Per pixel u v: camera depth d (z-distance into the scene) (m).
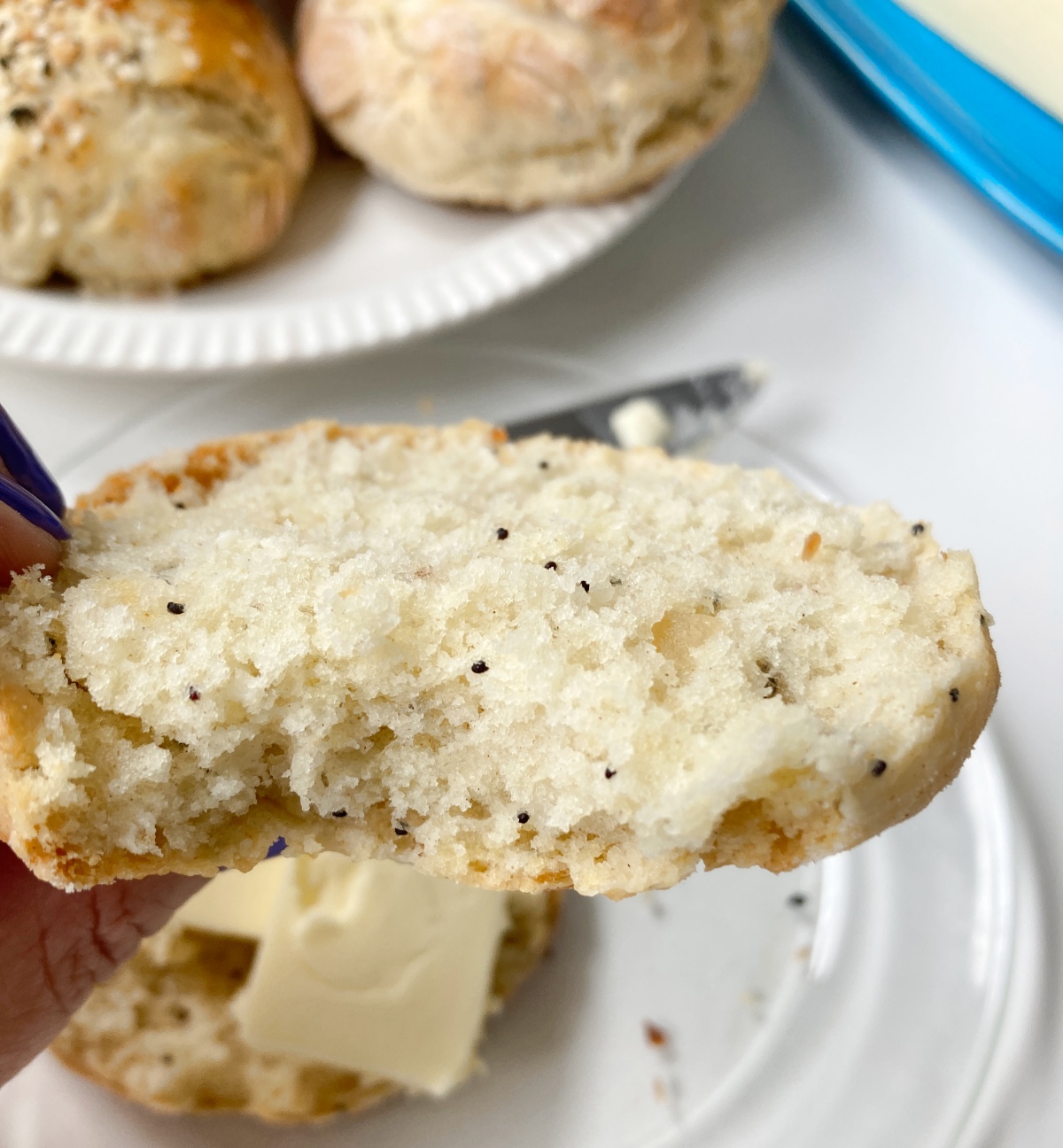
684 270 0.22
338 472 0.14
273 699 0.11
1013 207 0.20
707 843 0.11
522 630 0.11
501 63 0.19
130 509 0.13
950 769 0.11
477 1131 0.15
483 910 0.16
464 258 0.20
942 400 0.20
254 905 0.16
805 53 0.25
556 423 0.19
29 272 0.20
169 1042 0.15
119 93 0.19
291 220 0.22
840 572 0.12
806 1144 0.14
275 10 0.24
